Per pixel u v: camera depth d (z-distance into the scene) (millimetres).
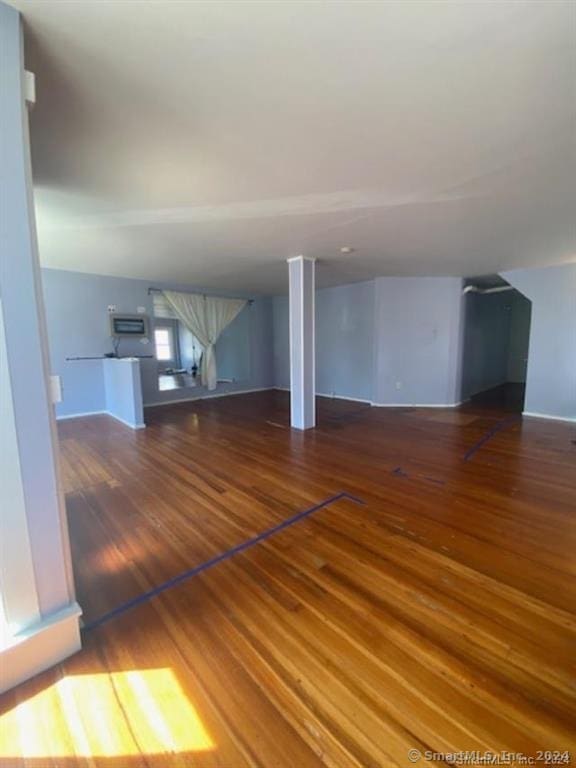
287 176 2178
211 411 5805
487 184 2316
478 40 1177
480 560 1866
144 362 6121
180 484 2898
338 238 3498
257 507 2490
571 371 4891
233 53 1220
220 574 1779
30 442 1166
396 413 5531
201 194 2428
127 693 1172
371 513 2389
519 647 1327
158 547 2021
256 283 6250
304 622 1461
